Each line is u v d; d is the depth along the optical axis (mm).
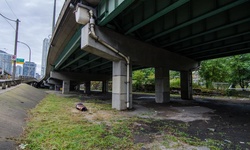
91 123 6887
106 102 14906
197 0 8281
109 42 10383
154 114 9617
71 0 10242
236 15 8656
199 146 4527
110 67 24125
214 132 5992
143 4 8992
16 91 13367
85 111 9930
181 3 6926
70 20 11914
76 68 26578
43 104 12266
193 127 6707
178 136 5426
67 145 4273
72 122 6883
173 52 16344
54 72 28125
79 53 17281
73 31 13133
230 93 23453
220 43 14062
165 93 15359
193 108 12203
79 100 16391
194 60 19812
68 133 5266
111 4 8375
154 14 8109
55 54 22406
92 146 4340
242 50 15586
